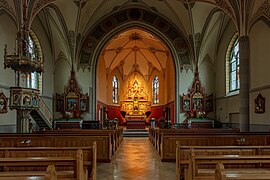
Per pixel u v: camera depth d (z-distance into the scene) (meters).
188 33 25.50
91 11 24.45
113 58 34.91
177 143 7.70
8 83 17.44
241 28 16.89
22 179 3.14
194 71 25.81
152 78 38.19
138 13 26.72
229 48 23.16
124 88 38.84
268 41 16.38
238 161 5.09
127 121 32.53
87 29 25.94
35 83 21.89
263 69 16.95
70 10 23.03
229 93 23.06
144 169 10.03
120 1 24.97
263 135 11.26
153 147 17.30
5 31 17.09
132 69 38.53
